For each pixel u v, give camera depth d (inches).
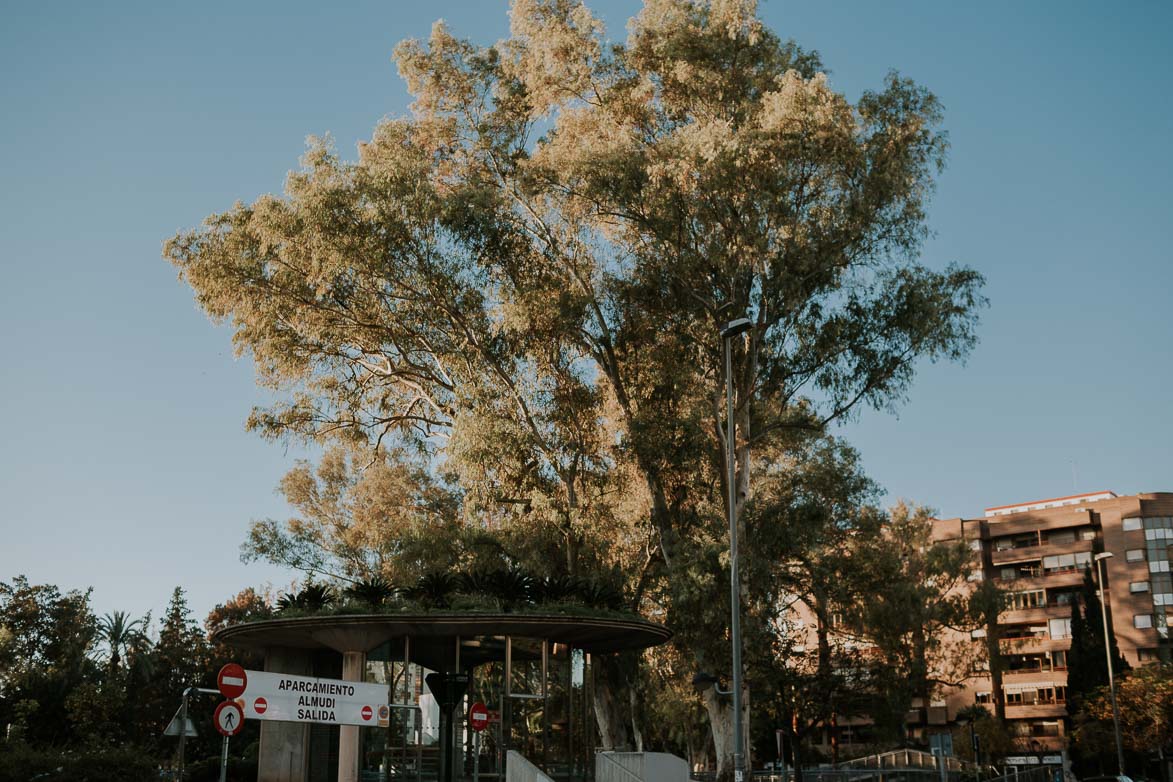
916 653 2025.1
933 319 1250.0
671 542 1330.0
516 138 1535.4
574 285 1346.0
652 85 1321.4
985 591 2258.9
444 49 1518.2
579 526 1295.5
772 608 1438.2
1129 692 2610.7
